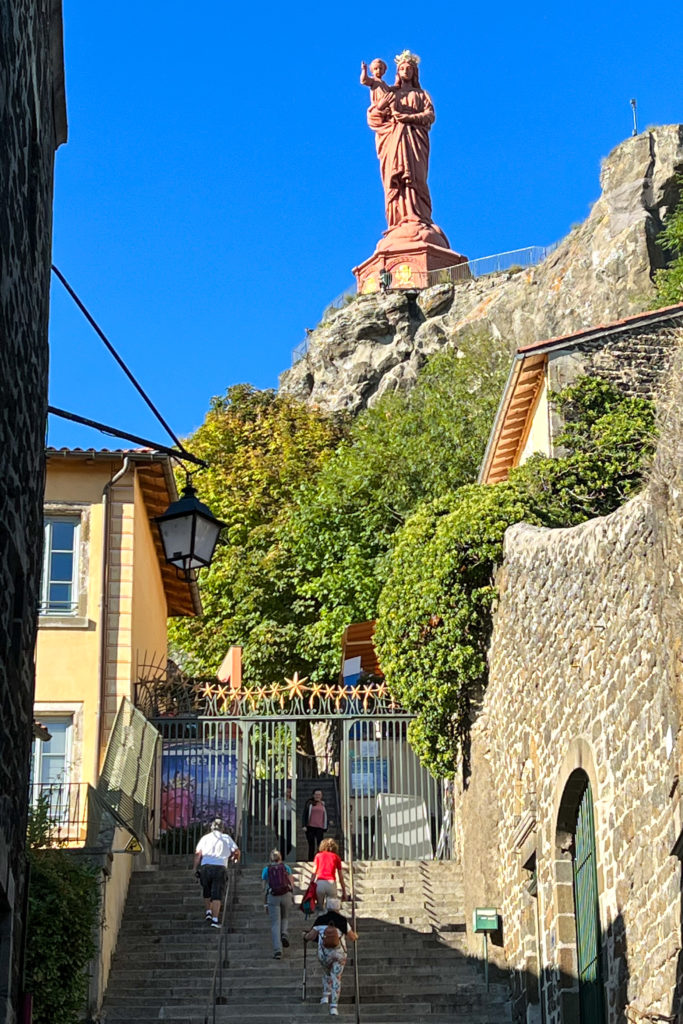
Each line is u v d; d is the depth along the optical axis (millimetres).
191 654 35312
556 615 15180
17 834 9758
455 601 19156
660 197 46438
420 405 39812
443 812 22953
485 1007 17219
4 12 8445
